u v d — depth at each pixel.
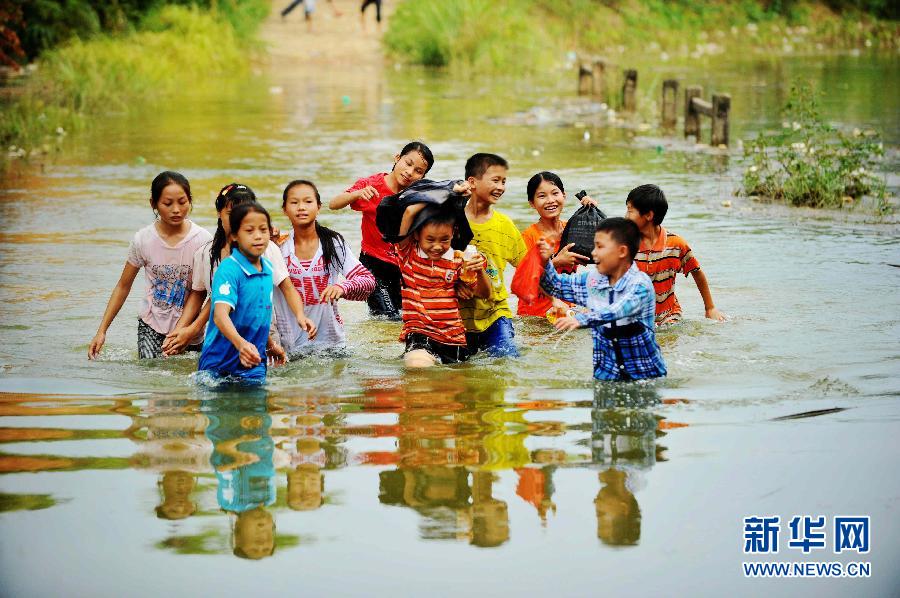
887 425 10.34
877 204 23.84
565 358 13.49
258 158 30.33
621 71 54.84
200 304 13.77
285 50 61.94
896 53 69.19
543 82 52.50
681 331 14.48
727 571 7.61
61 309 15.95
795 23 78.31
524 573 7.55
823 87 48.25
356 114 40.25
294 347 13.90
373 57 61.41
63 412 11.01
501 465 9.39
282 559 7.76
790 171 25.08
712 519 8.35
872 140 32.72
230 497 8.77
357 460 9.54
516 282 15.45
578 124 38.28
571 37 66.81
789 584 7.48
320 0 72.81
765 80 51.62
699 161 30.12
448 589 7.34
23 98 38.84
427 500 8.70
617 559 7.76
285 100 44.66
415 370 12.91
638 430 10.32
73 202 24.30
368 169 28.44
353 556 7.80
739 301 16.09
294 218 13.77
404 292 13.62
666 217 22.58
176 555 7.83
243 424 10.58
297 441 10.05
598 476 9.13
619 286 12.04
